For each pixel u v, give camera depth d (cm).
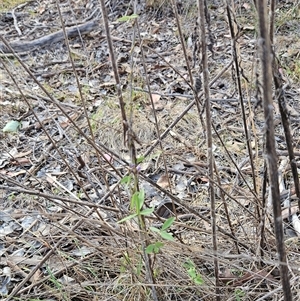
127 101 280
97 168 213
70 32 369
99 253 167
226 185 199
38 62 346
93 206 147
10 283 174
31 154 251
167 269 156
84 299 162
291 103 265
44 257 167
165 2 377
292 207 190
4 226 201
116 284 157
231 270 162
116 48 348
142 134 253
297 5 342
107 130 254
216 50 321
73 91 306
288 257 167
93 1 411
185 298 158
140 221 132
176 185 217
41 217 197
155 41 349
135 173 126
